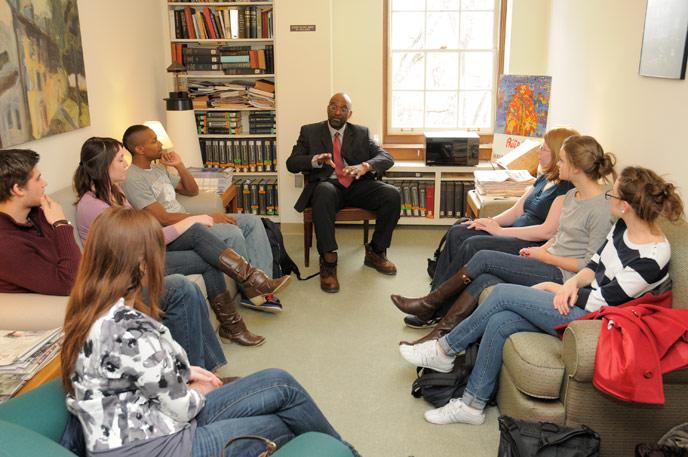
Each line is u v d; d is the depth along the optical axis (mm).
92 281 1519
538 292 2541
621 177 2338
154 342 1514
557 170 3350
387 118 5523
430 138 5012
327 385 2910
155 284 1620
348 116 4531
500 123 4941
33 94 2996
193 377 1896
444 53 5398
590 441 2094
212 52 4973
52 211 2518
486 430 2559
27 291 2377
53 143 3277
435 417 2605
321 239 4059
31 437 1334
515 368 2344
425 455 2396
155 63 4824
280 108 5031
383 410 2707
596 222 2777
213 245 3164
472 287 2990
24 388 1866
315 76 4953
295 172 4527
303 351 3244
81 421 1521
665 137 2979
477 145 5020
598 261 2523
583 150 2775
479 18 5320
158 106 4898
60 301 2291
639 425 2230
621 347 2062
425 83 5465
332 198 4125
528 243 3350
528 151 4480
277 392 1861
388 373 3018
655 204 2258
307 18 4855
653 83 3113
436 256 4191
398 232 5266
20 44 2877
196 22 4961
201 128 5156
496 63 5391
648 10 3119
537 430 2109
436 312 3465
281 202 5227
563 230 2951
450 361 2762
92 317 1496
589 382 2178
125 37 4234
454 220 5238
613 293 2330
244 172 5246
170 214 3455
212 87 5102
